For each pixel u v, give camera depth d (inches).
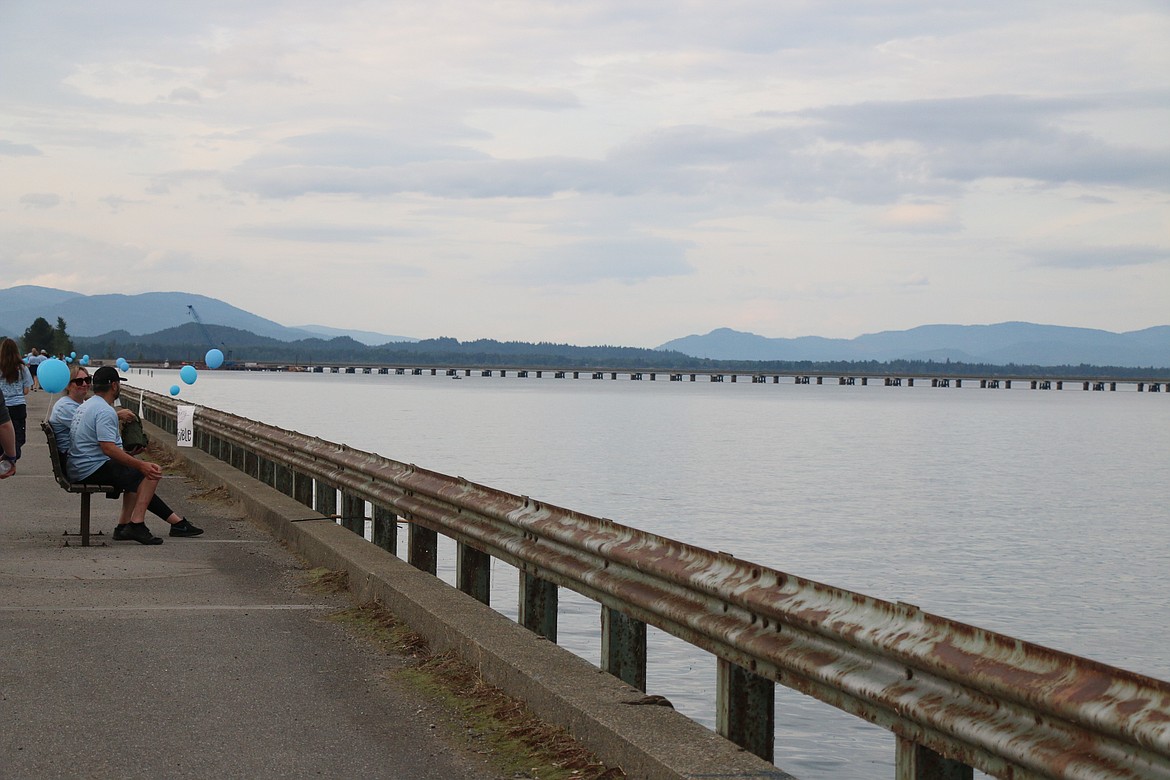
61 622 343.3
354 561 396.8
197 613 361.1
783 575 204.2
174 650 311.1
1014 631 723.4
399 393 6771.7
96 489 498.6
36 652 305.4
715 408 5457.7
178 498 695.7
